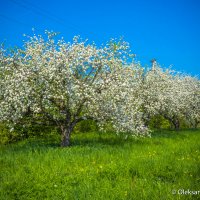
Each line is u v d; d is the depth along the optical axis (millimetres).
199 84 40094
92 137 23266
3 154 16359
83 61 18781
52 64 18109
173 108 31359
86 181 10914
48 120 19469
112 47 19516
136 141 20641
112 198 9312
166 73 34125
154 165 12820
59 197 9734
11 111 18250
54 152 15688
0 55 18906
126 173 11961
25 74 17766
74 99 18328
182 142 20625
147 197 9266
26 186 10617
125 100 19641
